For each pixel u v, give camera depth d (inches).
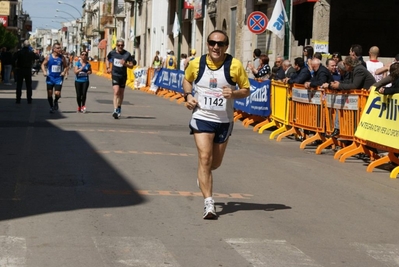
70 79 2263.8
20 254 285.0
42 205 377.7
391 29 1343.5
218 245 311.4
